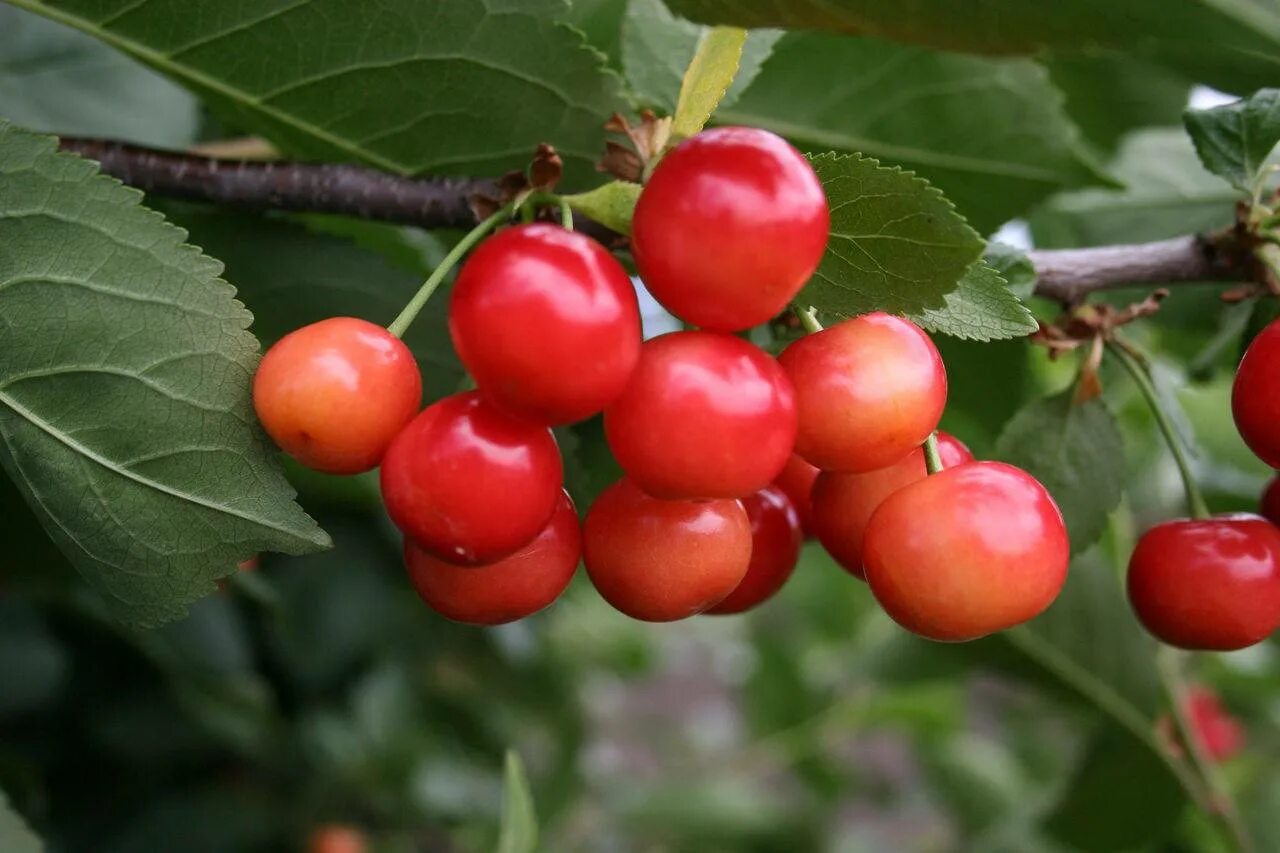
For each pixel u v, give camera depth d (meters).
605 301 0.30
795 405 0.31
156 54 0.34
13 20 0.39
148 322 0.31
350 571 0.60
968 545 0.31
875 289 0.32
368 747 0.71
